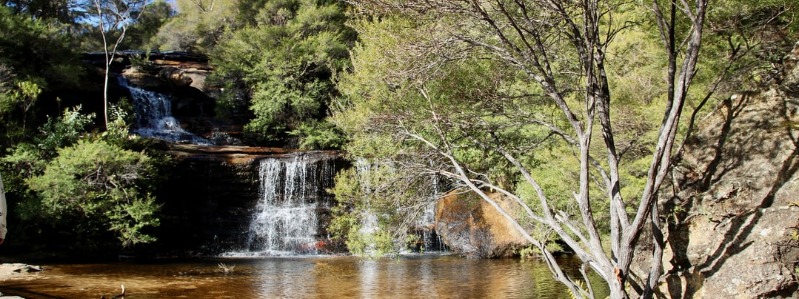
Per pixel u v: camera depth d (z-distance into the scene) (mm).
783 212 5250
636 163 10102
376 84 9547
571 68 8516
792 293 5070
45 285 12656
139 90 29578
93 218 17859
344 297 11805
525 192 12469
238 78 31109
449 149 8023
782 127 5633
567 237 6289
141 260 17906
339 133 27062
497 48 6758
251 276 14570
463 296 11773
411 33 7898
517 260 17000
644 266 6215
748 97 6059
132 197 18328
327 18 31297
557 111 10461
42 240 17750
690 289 5609
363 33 9789
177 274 14812
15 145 19078
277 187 22094
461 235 18219
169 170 20875
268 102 28078
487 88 8469
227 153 23391
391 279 14008
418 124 8820
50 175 17016
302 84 29062
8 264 14992
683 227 5914
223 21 36938
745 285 5191
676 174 6234
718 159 5980
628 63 10852
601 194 10430
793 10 7766
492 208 17906
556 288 12391
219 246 20938
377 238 10711
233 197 21844
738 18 7680
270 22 33625
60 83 26422
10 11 25453
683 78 5465
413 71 7785
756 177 5602
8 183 17438
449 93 8680
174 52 38688
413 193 9562
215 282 13594
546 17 6816
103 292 11992
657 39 9336
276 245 21266
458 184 9117
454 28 7270
